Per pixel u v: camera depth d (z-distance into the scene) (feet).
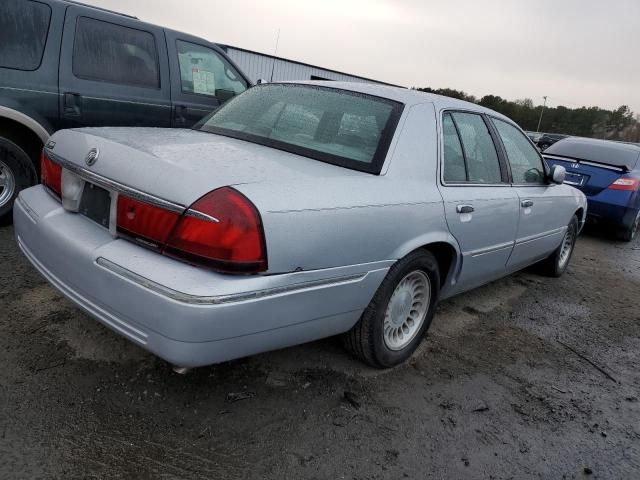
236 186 6.92
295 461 7.48
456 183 10.66
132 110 16.76
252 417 8.24
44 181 9.47
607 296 17.42
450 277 11.08
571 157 27.96
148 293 6.63
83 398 8.08
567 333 13.65
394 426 8.58
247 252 6.71
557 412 9.77
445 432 8.65
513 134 13.92
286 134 9.77
